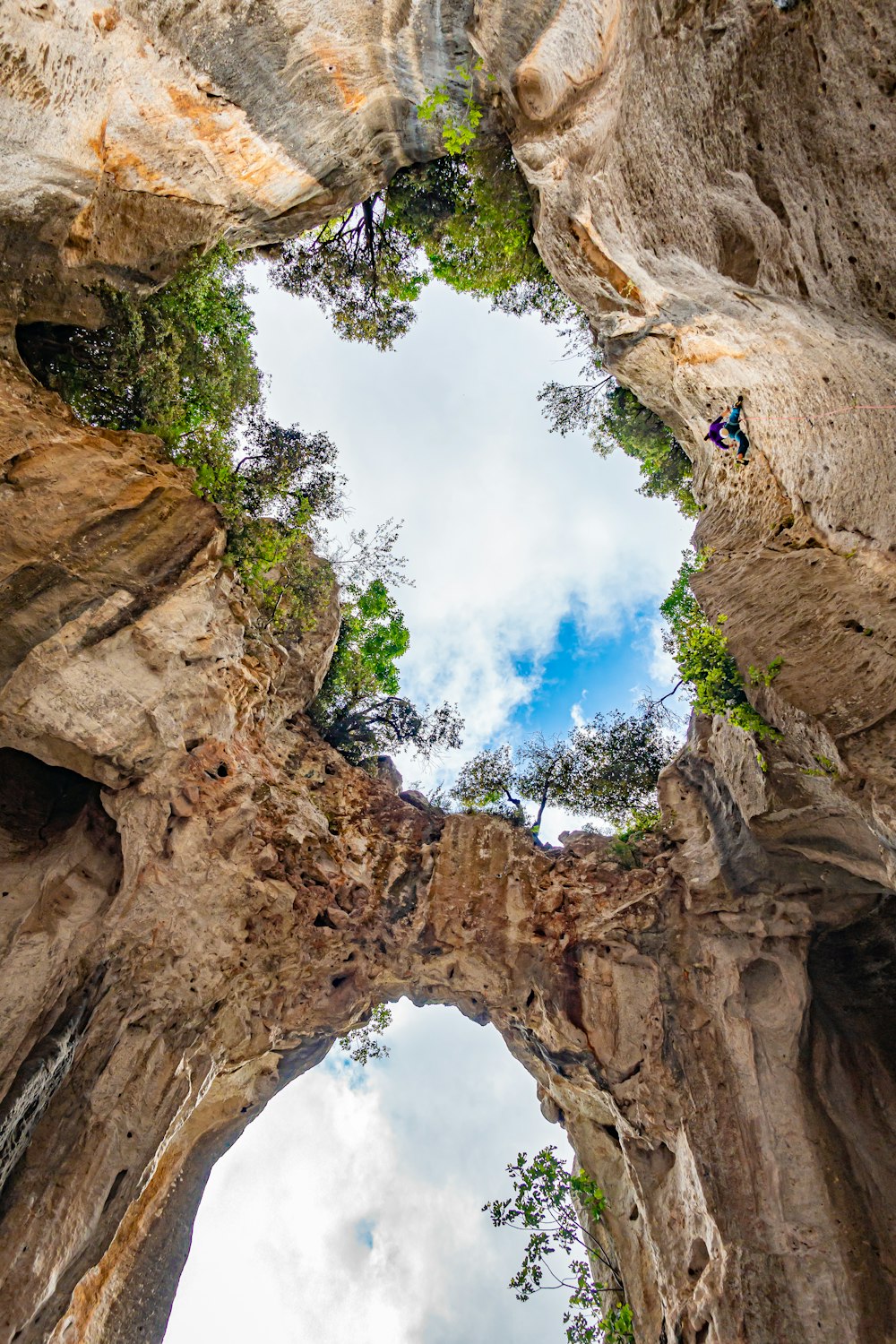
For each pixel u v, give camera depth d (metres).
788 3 5.80
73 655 10.76
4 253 9.98
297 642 17.28
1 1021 10.00
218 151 10.99
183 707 12.39
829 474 10.43
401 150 14.25
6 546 10.19
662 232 9.07
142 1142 11.59
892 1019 12.91
